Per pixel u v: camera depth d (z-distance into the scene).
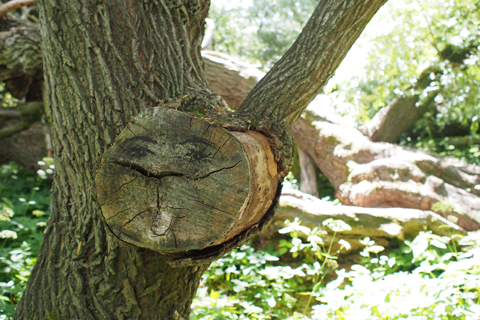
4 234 2.96
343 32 1.78
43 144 6.09
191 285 1.84
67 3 1.64
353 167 4.50
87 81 1.65
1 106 6.13
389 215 3.58
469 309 2.16
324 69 1.83
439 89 5.89
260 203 1.50
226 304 2.58
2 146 6.03
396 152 4.44
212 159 1.31
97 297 1.73
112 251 1.68
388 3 4.93
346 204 4.46
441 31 5.03
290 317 2.84
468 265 2.28
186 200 1.34
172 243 1.37
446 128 8.13
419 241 2.69
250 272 3.08
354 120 5.26
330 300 2.52
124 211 1.42
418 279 2.46
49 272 1.83
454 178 4.09
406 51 4.90
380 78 5.11
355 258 3.62
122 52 1.66
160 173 1.35
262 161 1.48
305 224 3.61
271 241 3.76
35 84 5.06
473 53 5.37
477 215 3.72
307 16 11.31
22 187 5.62
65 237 1.81
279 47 10.81
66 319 1.75
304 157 5.24
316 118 4.96
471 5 4.85
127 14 1.67
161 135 1.36
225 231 1.31
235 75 4.82
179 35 1.84
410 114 6.08
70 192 1.80
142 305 1.71
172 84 1.72
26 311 1.85
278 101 1.81
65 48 1.66
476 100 5.90
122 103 1.66
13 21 4.66
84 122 1.67
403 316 2.32
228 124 1.49
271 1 11.17
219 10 10.14
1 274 3.12
